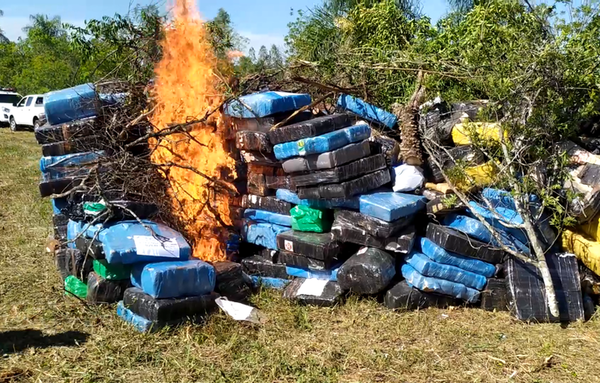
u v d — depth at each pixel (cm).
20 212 841
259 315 463
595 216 476
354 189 497
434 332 444
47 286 538
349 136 498
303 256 515
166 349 412
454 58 608
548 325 460
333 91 589
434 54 643
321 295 492
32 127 2295
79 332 438
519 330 451
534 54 477
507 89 475
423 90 584
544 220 489
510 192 470
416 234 504
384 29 787
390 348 419
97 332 438
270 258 547
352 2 1019
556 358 406
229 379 373
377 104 672
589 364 398
